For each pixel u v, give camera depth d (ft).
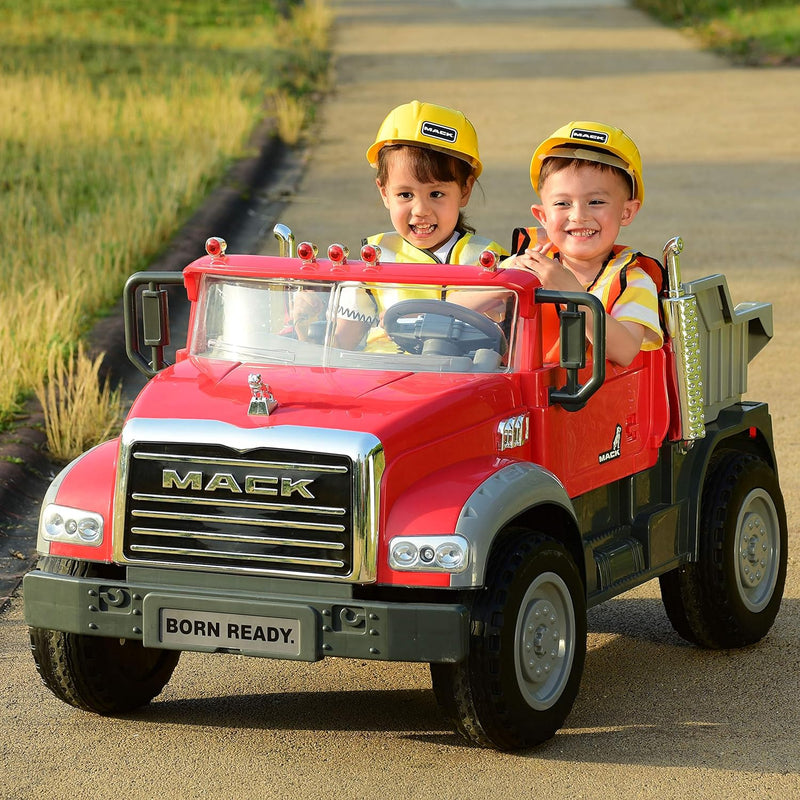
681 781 28.09
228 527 27.55
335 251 30.25
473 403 28.66
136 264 78.28
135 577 28.50
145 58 164.86
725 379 36.47
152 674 31.89
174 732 30.71
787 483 48.26
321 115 140.97
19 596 39.27
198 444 27.50
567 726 30.86
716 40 191.52
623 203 33.12
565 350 28.89
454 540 26.71
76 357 59.41
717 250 86.28
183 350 31.55
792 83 156.25
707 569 34.78
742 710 31.86
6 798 27.63
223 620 27.48
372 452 26.73
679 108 140.87
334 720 31.24
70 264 69.87
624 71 166.71
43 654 30.35
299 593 27.37
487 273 29.48
